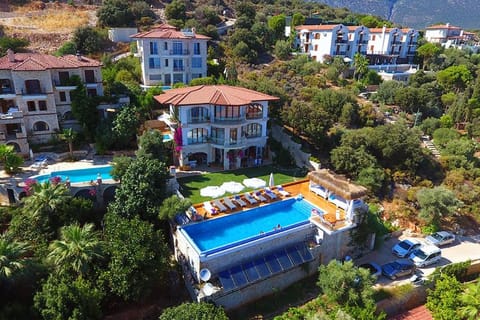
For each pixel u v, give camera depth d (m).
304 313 25.47
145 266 24.25
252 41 80.62
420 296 29.61
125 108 43.38
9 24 75.56
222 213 32.06
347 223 30.92
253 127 44.97
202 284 25.84
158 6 100.31
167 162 40.62
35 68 40.03
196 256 25.94
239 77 67.62
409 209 40.09
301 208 34.31
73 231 24.50
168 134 46.19
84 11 89.38
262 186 38.12
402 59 100.75
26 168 37.62
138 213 29.86
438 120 61.03
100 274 23.73
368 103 64.19
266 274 27.66
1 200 32.62
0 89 40.25
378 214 38.03
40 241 26.39
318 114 47.03
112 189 34.03
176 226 29.52
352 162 43.72
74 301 21.22
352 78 80.00
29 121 41.41
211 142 42.75
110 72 55.97
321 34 87.69
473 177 46.84
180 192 36.12
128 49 74.31
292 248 29.92
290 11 124.44
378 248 34.53
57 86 43.19
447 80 77.69
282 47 81.12
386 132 47.53
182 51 61.97
